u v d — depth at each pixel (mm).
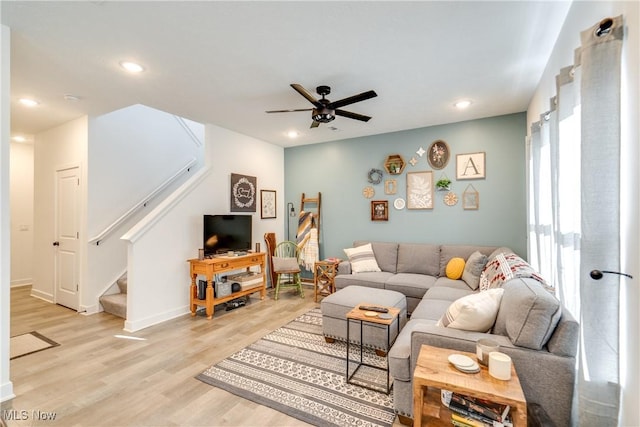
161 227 3752
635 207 1244
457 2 1847
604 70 1324
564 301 1941
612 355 1295
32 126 4445
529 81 2967
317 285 4586
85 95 3273
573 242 1839
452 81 2965
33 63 2566
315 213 5535
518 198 3932
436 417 1519
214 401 2100
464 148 4250
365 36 2199
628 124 1281
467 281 3535
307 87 3084
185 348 2928
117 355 2779
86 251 3998
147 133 4766
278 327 3498
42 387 2264
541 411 1464
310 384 2309
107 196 4215
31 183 5914
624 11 1302
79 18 1964
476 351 1600
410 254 4355
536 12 1948
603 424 1320
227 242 4301
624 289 1317
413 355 1814
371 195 4980
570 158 1842
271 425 1868
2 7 1840
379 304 2875
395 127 4551
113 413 1971
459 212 4293
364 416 1949
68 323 3625
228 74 2785
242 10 1896
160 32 2131
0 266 2066
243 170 4969
